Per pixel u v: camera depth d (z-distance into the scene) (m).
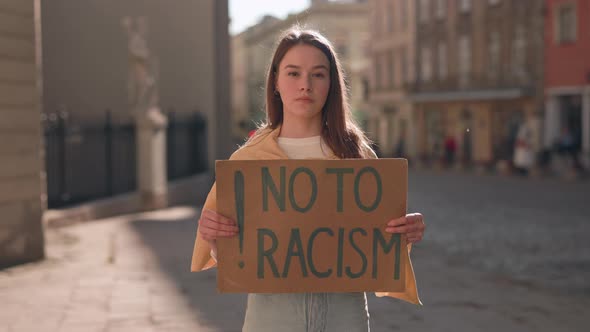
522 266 8.50
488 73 40.03
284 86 2.42
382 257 2.43
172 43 20.86
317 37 2.44
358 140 2.57
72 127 14.27
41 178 8.55
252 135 2.67
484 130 40.25
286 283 2.42
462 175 30.64
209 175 20.50
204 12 22.00
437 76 45.19
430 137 46.28
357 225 2.43
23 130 8.32
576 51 32.84
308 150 2.49
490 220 13.52
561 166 30.73
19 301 6.16
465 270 8.16
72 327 5.28
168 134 18.34
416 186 23.62
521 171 28.67
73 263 8.27
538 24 35.25
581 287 7.17
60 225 12.10
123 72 18.61
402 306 6.17
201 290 6.66
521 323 5.59
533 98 35.81
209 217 2.41
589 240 10.72
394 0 50.59
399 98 49.81
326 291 2.42
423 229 2.46
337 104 2.49
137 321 5.48
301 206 2.42
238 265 2.42
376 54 53.84
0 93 8.01
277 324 2.43
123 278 7.27
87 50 17.67
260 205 2.42
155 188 15.62
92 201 14.18
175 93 20.98
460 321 5.64
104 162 16.09
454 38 43.22
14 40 8.20
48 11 16.70
